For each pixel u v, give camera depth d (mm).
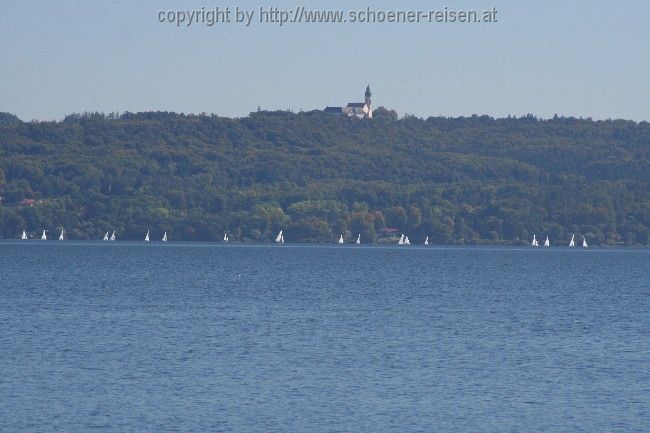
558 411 154625
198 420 146625
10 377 173375
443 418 150000
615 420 149625
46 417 146875
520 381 176375
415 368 188125
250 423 145500
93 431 140375
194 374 178875
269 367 187000
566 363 195875
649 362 198000
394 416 150750
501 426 146125
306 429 143125
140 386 167750
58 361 189875
